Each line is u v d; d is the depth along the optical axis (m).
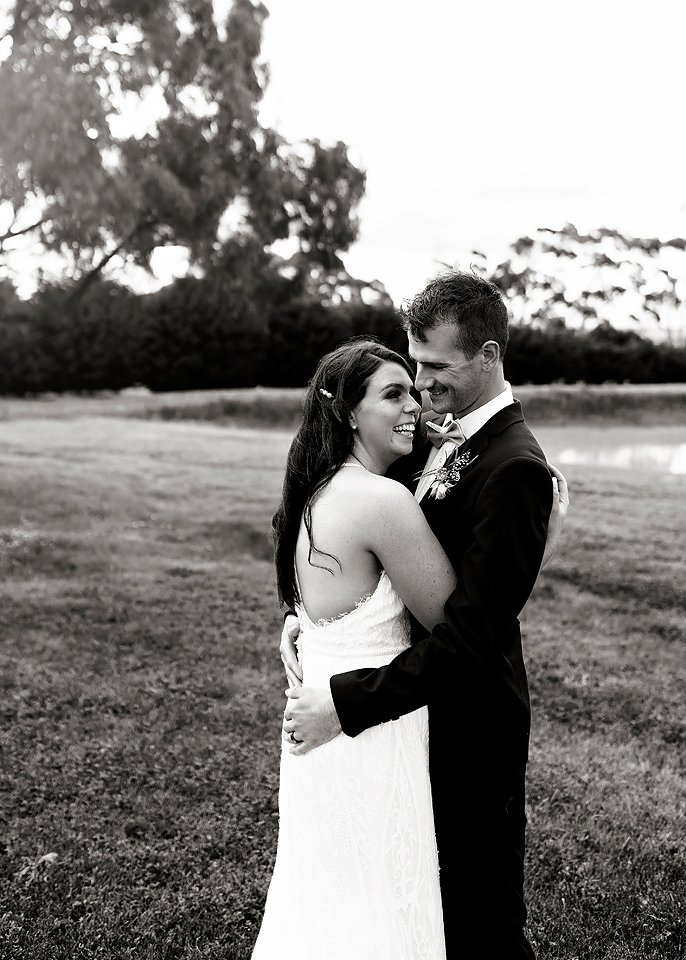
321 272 15.54
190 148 13.19
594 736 5.26
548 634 7.43
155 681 5.94
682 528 11.91
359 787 2.26
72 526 11.24
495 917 2.39
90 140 10.96
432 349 2.33
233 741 4.94
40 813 4.06
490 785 2.37
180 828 3.94
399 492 2.24
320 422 2.34
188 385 37.41
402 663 2.15
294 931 2.34
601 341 50.56
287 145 14.35
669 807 4.25
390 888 2.26
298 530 2.40
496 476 2.19
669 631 7.62
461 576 2.18
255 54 13.84
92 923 3.21
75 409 29.61
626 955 3.08
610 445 30.52
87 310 19.38
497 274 55.34
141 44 12.20
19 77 10.43
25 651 6.50
